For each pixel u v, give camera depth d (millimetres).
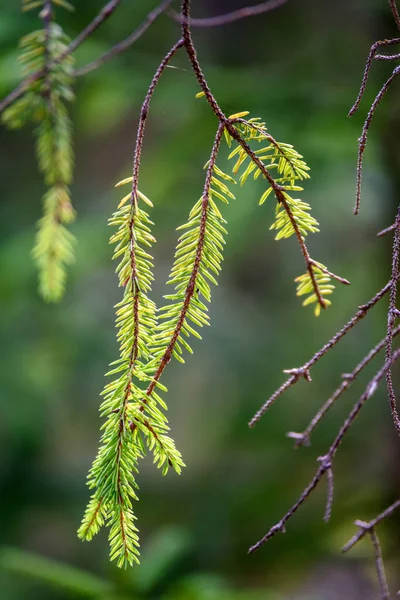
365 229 4328
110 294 5230
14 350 4672
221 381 6273
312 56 3154
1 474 4363
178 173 3197
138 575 2178
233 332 5367
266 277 5898
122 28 3293
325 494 3945
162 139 3801
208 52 4254
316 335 4973
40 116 980
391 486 3186
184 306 1014
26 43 978
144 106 954
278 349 5078
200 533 3998
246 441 4535
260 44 4008
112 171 7328
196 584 2240
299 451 4320
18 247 4105
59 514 4441
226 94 3025
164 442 1021
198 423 6258
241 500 4129
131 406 1012
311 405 4609
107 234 3715
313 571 4398
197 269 1012
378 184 3145
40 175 5406
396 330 1056
